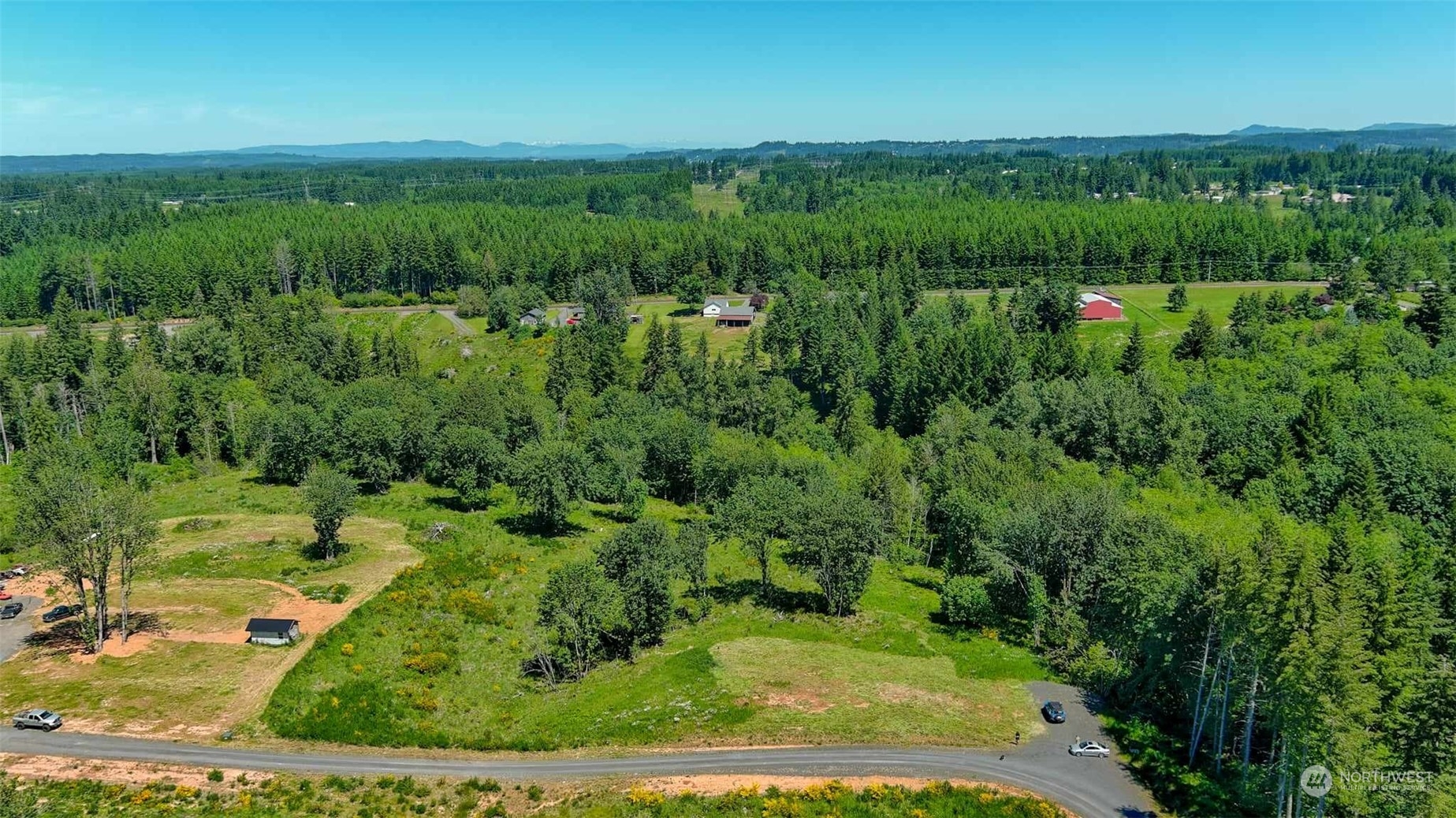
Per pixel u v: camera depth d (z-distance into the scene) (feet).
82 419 552.00
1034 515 283.38
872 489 368.89
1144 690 224.94
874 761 193.98
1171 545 249.96
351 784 186.70
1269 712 177.27
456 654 252.21
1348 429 386.52
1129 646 237.45
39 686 219.82
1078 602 266.98
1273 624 171.83
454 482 397.80
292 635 244.83
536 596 294.05
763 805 177.99
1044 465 399.24
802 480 392.68
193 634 250.78
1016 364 532.32
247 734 203.41
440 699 228.43
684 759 196.34
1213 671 203.21
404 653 249.34
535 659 253.44
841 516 279.69
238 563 307.78
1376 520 310.86
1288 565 179.11
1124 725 208.64
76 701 213.25
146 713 209.46
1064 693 226.58
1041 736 205.36
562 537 354.74
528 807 180.86
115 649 240.53
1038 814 175.32
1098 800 181.16
